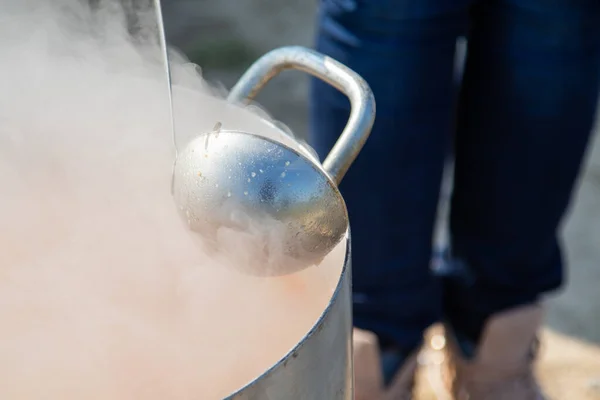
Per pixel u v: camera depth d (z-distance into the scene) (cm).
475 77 115
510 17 107
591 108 114
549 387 141
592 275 169
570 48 107
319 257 66
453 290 132
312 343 57
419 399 139
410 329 119
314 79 110
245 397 53
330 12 105
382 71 102
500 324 128
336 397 64
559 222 123
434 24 101
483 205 120
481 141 117
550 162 115
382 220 111
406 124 105
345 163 68
